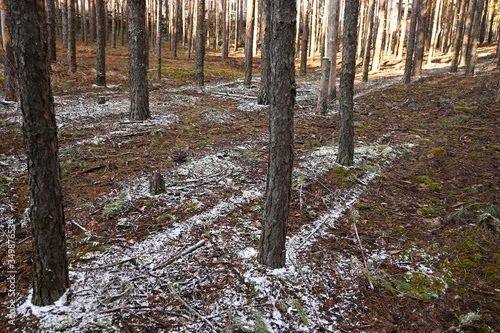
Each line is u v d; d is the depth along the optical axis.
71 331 2.74
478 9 14.88
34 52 2.58
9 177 5.55
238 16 39.94
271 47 3.20
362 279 3.56
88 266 3.53
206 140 8.01
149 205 4.89
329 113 11.48
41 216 2.86
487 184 5.75
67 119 9.03
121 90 14.15
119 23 39.09
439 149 7.32
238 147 7.60
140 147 7.34
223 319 2.93
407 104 12.48
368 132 9.16
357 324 2.97
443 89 13.95
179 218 4.57
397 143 8.15
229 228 4.38
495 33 31.95
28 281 3.32
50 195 2.87
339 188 5.75
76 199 5.00
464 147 7.57
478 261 3.81
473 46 15.24
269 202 3.50
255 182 5.84
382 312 3.12
